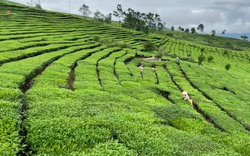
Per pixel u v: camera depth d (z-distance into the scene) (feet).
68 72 104.68
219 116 80.38
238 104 102.94
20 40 166.30
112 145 42.78
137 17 531.09
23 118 50.60
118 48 228.43
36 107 54.80
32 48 145.48
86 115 54.90
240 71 291.17
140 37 397.19
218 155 47.19
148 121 59.52
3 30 202.90
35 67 97.86
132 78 119.03
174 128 60.75
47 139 40.83
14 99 58.18
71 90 78.64
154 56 226.58
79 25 364.99
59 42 189.88
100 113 58.29
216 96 110.11
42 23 304.71
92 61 141.90
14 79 74.74
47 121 46.78
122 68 140.36
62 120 48.47
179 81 133.90
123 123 53.62
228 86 141.38
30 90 68.59
